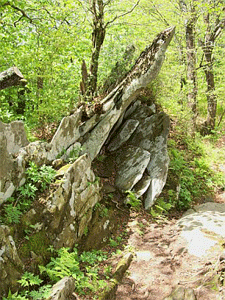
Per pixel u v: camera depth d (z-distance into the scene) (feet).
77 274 16.89
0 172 15.57
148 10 42.06
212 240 20.67
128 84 25.58
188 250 20.30
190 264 18.93
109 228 22.38
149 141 29.22
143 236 22.75
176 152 34.04
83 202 20.58
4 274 13.70
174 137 38.52
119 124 30.22
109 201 24.82
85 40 32.58
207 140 44.83
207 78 46.88
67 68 30.50
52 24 30.27
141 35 40.52
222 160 38.88
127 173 26.84
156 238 22.47
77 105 25.66
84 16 32.01
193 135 40.06
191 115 39.37
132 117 31.07
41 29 28.53
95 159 27.37
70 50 30.94
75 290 15.88
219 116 53.21
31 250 15.89
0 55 29.99
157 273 18.53
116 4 35.70
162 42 24.94
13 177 16.76
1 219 15.46
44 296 13.79
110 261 19.40
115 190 25.98
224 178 34.65
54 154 21.24
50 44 26.99
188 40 41.37
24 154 18.13
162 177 27.53
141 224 24.06
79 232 19.67
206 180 34.24
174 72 40.55
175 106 37.45
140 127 30.04
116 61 29.84
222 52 48.52
